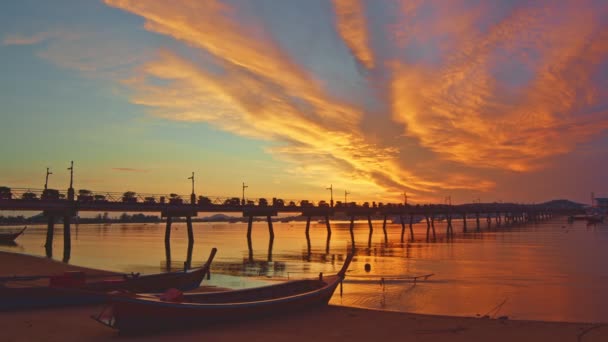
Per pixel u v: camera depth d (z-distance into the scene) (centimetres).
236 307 1672
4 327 1594
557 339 1546
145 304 1479
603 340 1534
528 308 2205
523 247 6288
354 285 2844
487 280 3066
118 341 1439
